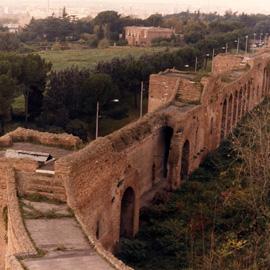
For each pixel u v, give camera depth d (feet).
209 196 141.08
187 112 159.12
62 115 217.36
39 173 94.99
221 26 571.28
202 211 130.11
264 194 129.59
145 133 137.59
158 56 316.60
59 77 242.78
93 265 68.69
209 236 116.98
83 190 95.81
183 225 123.24
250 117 240.32
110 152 106.63
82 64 391.45
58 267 67.41
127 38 591.78
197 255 107.96
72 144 113.91
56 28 620.90
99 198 102.37
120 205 113.91
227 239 111.75
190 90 177.17
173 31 593.42
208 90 179.93
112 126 243.19
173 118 151.94
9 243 83.97
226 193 137.59
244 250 106.63
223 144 201.46
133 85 277.44
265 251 101.81
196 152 173.06
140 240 118.73
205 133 182.29
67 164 92.43
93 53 478.18
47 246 74.18
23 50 458.91
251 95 256.32
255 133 171.12
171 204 135.64
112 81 254.06
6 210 94.99
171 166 150.41
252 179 132.26
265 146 148.77
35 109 229.25
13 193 89.86
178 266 106.32
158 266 107.04
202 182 159.63
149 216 130.62
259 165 137.18
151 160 146.00
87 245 75.56
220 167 170.71
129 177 117.29
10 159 96.43
